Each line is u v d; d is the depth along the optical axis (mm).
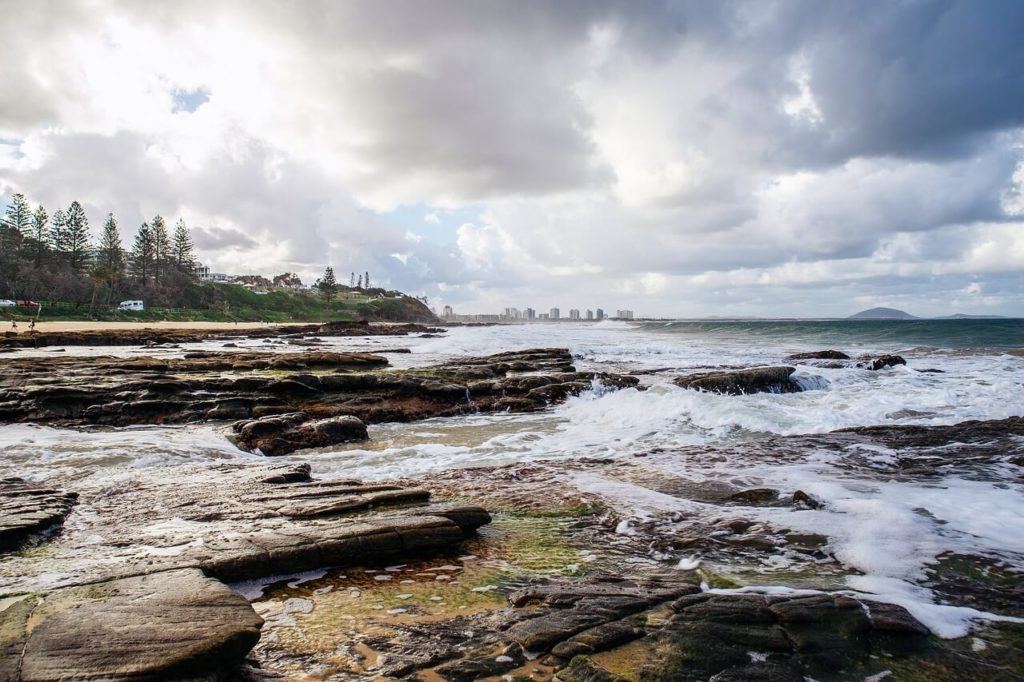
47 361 23359
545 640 3979
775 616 4301
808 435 12797
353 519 6320
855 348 43094
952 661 3777
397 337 70000
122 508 7148
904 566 5449
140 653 3256
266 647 3955
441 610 4543
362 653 3865
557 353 30406
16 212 126750
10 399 14797
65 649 3291
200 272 196250
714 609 4398
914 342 49750
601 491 8539
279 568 5188
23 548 5586
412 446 12844
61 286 110375
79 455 10750
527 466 10430
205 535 5918
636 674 3561
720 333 70188
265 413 15711
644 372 26625
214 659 3320
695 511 7430
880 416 14820
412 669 3652
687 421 14711
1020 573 5293
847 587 4965
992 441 11352
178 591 4113
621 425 15023
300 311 178625
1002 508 7289
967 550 5844
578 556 5832
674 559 5734
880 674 3613
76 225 130000
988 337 53250
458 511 6617
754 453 11148
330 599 4770
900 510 7180
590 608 4453
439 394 18453
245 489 7988
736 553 5867
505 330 86812
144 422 14828
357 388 18453
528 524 6992
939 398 17219
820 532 6438
